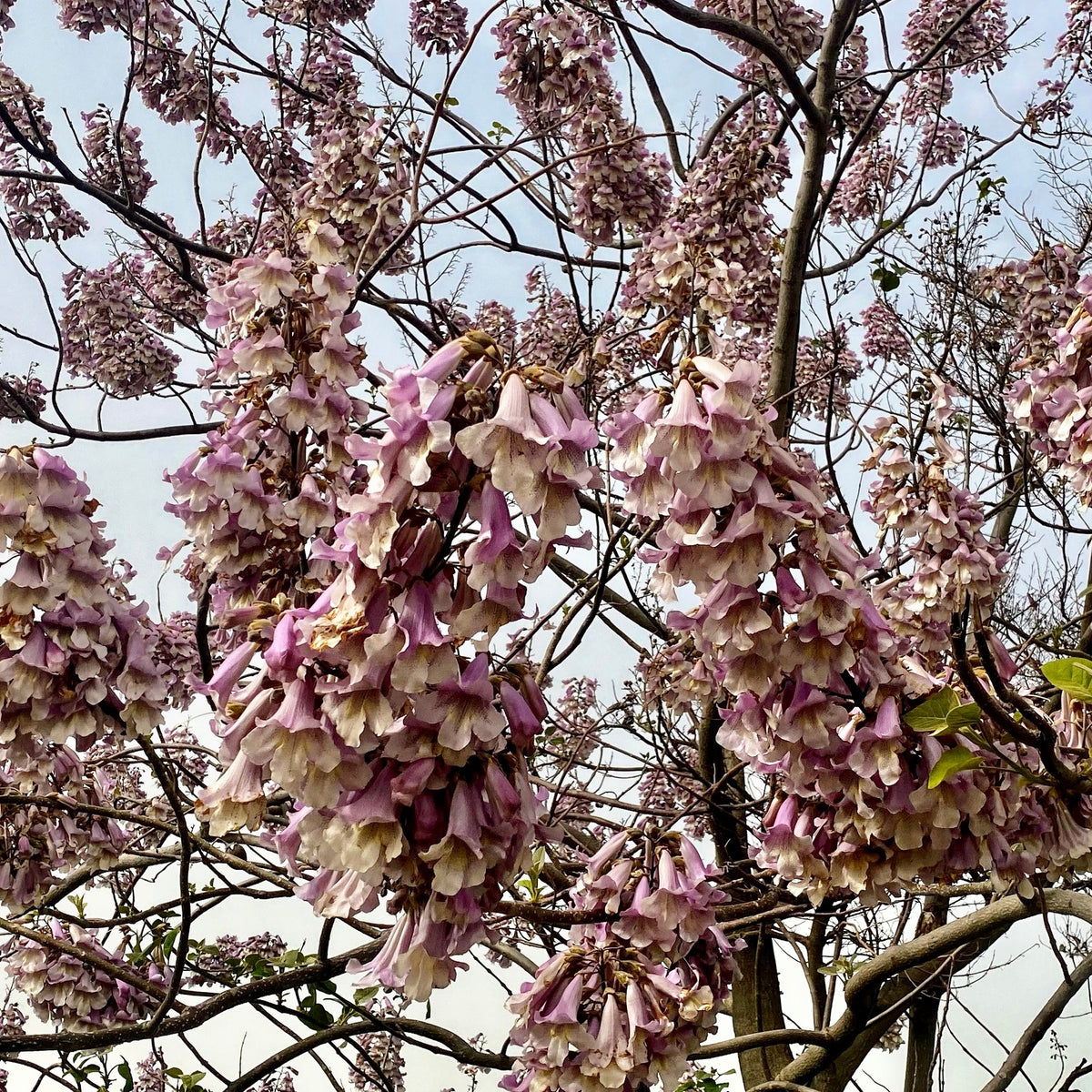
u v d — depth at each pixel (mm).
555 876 3504
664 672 5492
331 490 3080
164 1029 3426
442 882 1537
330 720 1568
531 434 1504
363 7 6984
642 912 2492
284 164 6980
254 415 3121
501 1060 3707
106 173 7730
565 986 2541
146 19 6895
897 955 4277
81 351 7547
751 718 2314
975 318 7098
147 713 2756
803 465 2037
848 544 2264
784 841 2510
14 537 2502
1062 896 4281
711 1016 2529
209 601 3369
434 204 4094
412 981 1650
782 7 6289
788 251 5227
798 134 5719
